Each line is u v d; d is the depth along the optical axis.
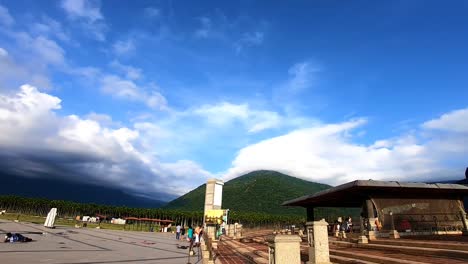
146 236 40.44
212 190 49.25
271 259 9.09
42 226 41.88
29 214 70.38
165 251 22.53
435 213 20.28
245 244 26.83
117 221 67.06
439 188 19.22
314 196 25.22
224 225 44.97
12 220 50.19
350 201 28.89
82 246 22.50
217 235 36.84
